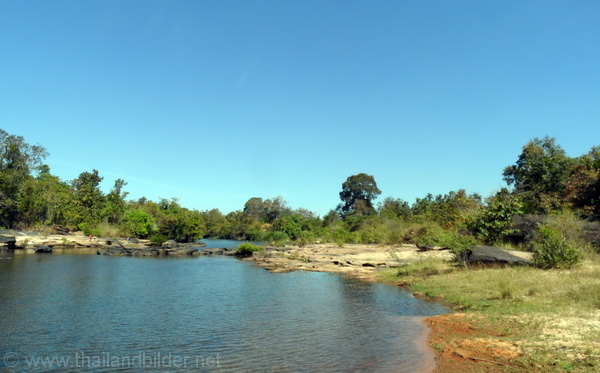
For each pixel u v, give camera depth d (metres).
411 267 24.12
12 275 23.25
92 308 14.77
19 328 11.85
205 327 12.17
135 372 8.43
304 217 116.00
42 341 10.62
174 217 70.50
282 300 16.77
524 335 9.95
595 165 30.92
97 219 70.94
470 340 10.15
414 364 8.77
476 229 28.16
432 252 32.03
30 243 46.47
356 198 122.38
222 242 81.25
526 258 20.48
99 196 77.44
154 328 12.02
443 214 48.94
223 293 18.48
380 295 17.98
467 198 50.06
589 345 8.64
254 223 103.12
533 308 12.38
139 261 35.31
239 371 8.48
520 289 14.85
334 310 14.72
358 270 27.75
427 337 10.86
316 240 62.94
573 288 13.88
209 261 36.72
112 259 36.47
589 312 11.32
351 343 10.46
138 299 16.72
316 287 20.50
